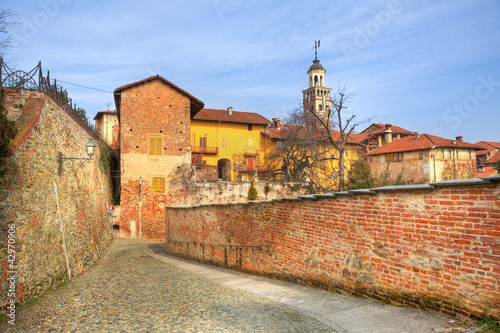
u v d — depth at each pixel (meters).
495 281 4.69
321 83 87.50
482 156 65.06
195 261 16.95
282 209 9.88
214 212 14.81
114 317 6.75
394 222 6.32
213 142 53.78
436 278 5.53
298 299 7.58
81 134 17.25
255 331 5.61
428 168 51.88
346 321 5.85
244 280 10.52
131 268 14.34
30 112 10.25
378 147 61.78
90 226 17.23
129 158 31.12
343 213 7.57
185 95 32.84
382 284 6.55
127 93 31.44
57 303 8.06
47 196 10.55
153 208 31.36
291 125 48.53
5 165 7.63
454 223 5.27
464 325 4.87
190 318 6.48
